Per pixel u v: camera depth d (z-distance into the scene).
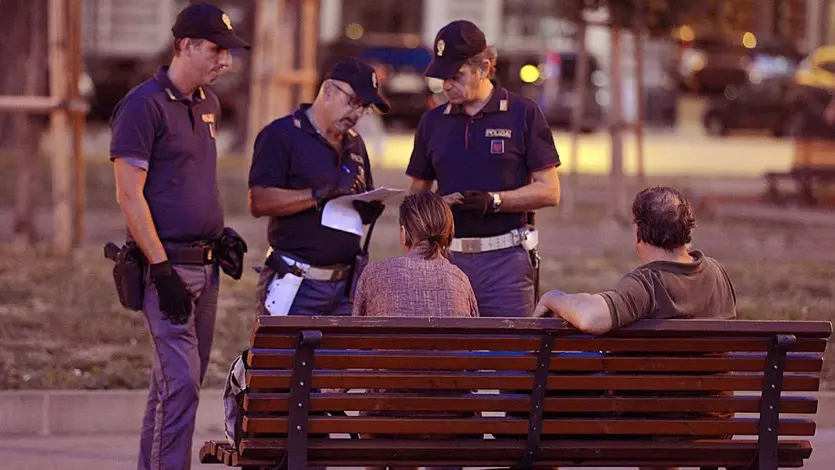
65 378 14.95
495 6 69.56
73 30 23.92
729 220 31.75
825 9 62.00
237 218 29.47
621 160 30.62
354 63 11.96
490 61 12.21
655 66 65.44
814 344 9.82
